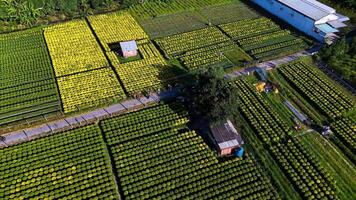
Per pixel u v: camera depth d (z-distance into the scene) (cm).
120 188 5331
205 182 5419
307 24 9125
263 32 9319
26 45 8556
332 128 6462
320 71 7856
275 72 7800
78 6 10119
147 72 7662
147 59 8081
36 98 6962
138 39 8850
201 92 6003
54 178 5375
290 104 6975
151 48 8500
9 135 6131
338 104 6944
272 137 6197
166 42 8725
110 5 10325
